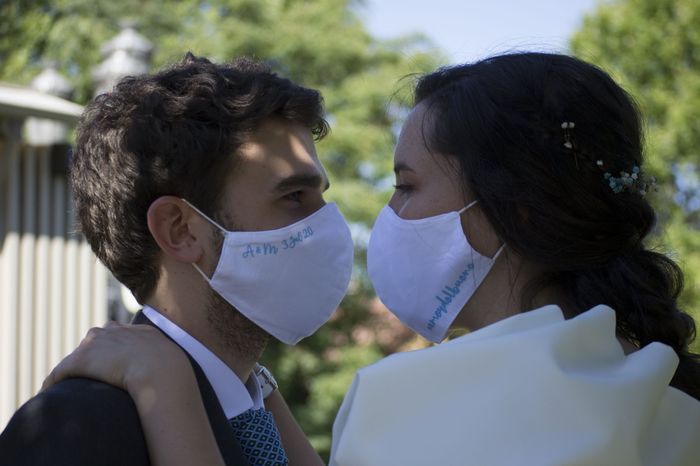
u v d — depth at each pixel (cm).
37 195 543
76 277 557
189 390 176
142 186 192
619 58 1291
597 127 167
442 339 184
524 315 158
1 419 520
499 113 168
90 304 564
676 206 1177
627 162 170
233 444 182
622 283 168
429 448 148
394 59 1534
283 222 198
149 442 170
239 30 1484
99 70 568
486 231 175
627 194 169
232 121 193
